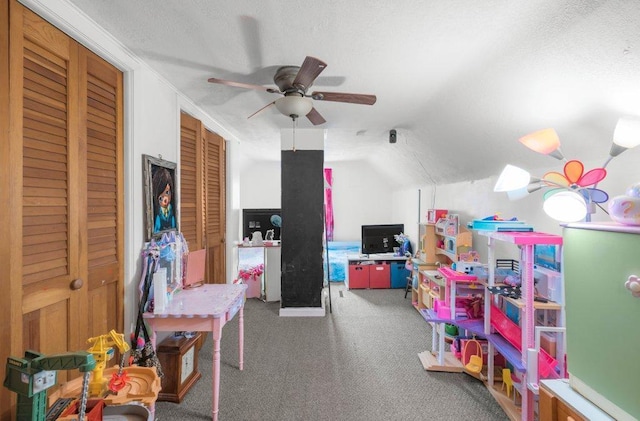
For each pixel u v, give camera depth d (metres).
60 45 1.39
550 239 1.65
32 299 1.25
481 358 2.20
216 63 1.93
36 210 1.27
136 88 1.87
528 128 1.94
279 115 3.05
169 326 1.76
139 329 1.76
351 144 4.40
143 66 1.94
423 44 1.63
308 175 3.44
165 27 1.55
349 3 1.32
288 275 3.46
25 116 1.23
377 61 1.84
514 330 1.91
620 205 1.01
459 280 2.30
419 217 4.77
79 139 1.50
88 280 1.55
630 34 1.09
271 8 1.37
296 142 3.44
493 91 1.89
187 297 2.02
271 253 4.03
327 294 4.35
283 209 3.44
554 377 1.63
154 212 2.04
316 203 3.44
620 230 0.94
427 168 3.95
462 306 2.43
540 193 2.16
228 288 2.23
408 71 1.96
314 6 1.35
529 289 1.67
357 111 2.80
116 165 1.77
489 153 2.54
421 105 2.57
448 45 1.62
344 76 2.05
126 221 1.84
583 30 1.20
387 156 4.81
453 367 2.29
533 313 1.66
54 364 0.98
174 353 1.94
